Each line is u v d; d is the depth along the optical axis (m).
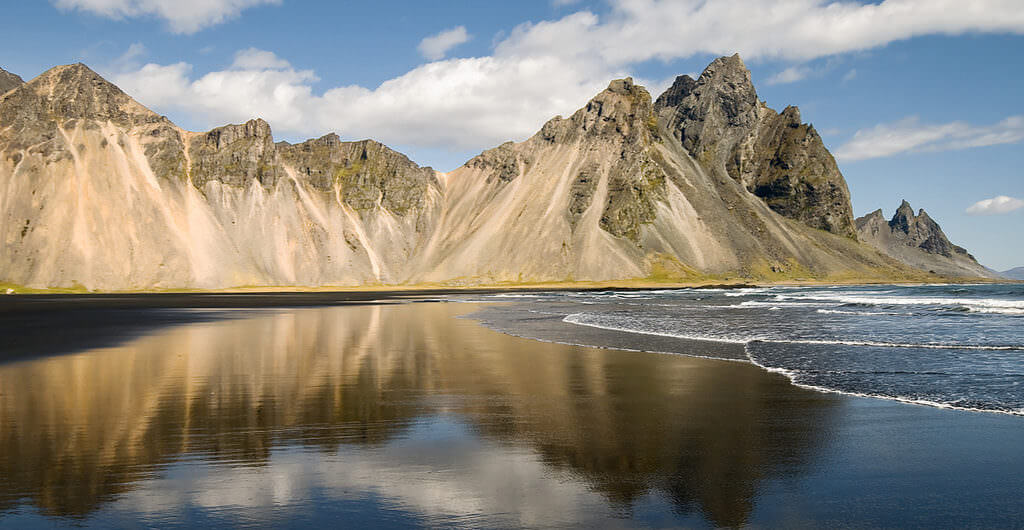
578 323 45.06
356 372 22.45
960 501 9.34
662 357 25.53
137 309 76.44
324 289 196.00
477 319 52.03
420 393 18.27
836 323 40.00
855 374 20.50
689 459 11.51
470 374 21.78
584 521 8.65
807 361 23.50
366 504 9.30
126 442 12.77
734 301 81.25
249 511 8.99
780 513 8.92
